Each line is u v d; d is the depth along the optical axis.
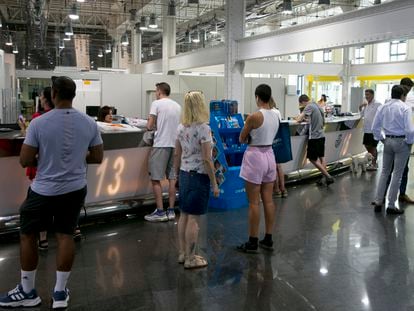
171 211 4.89
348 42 7.52
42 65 22.80
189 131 3.27
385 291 3.07
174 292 3.04
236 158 5.64
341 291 3.07
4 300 2.77
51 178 2.60
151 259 3.67
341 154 8.34
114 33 21.53
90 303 2.86
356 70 14.54
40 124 2.57
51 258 3.66
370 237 4.27
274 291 3.06
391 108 4.97
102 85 12.02
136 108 12.41
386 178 5.16
